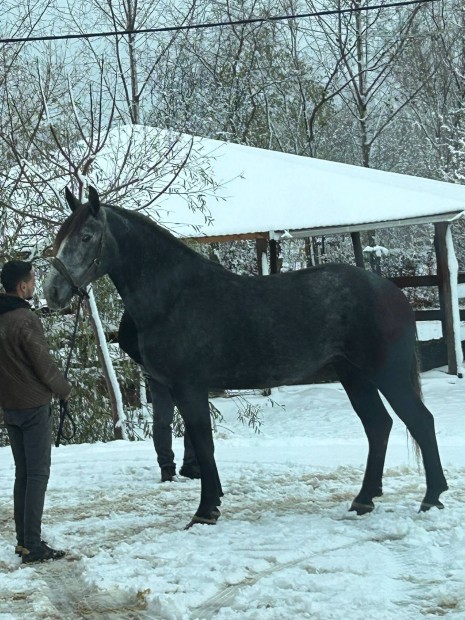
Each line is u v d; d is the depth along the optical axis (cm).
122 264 637
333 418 1325
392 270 2952
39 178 1241
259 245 1606
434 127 3203
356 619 418
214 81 2958
